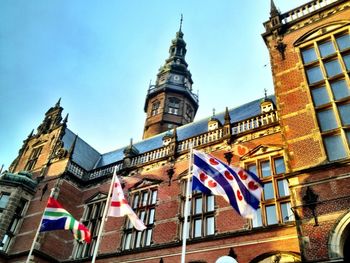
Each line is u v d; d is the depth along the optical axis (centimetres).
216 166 1233
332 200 1085
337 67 1414
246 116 2175
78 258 1897
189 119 3856
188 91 3975
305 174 1191
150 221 1827
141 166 2117
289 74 1525
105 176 2270
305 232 1074
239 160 1695
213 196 1677
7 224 2056
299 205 1135
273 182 1501
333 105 1310
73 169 2389
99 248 1881
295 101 1420
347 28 1477
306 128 1315
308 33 1596
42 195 2219
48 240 1961
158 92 3931
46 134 2802
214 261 1428
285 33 1692
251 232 1405
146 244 1745
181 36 4728
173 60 4384
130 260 1691
